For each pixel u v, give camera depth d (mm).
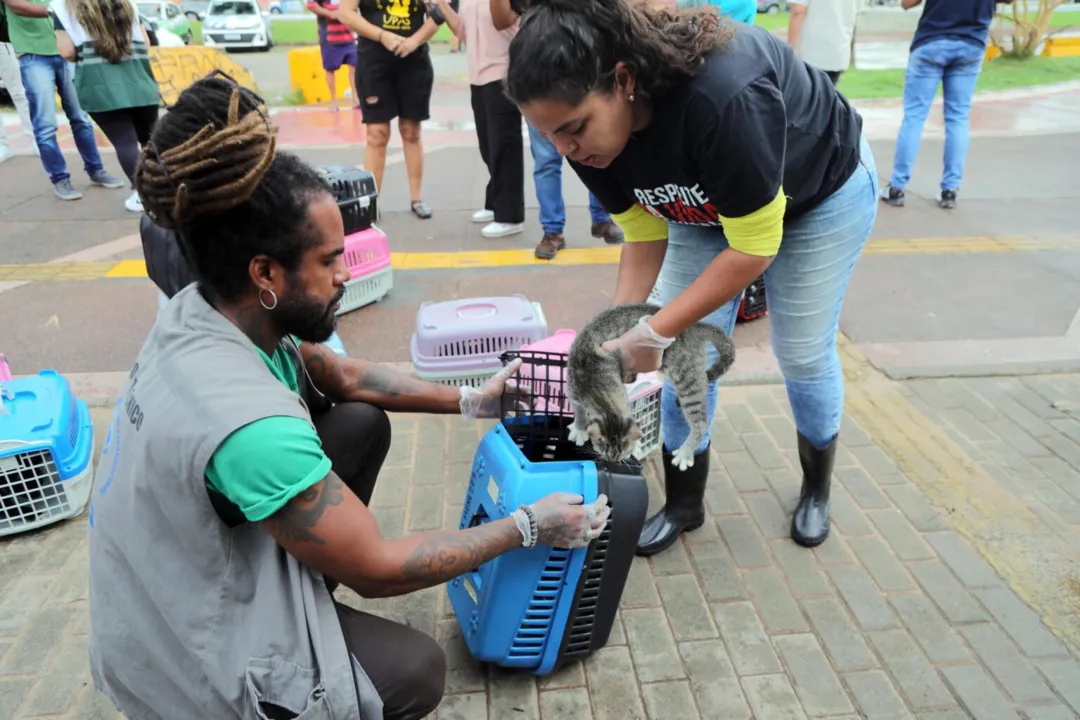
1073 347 3922
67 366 3840
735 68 1590
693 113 1602
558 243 5176
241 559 1449
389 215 6109
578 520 1752
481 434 3316
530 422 2141
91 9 5168
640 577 2541
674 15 1606
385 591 1537
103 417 3398
